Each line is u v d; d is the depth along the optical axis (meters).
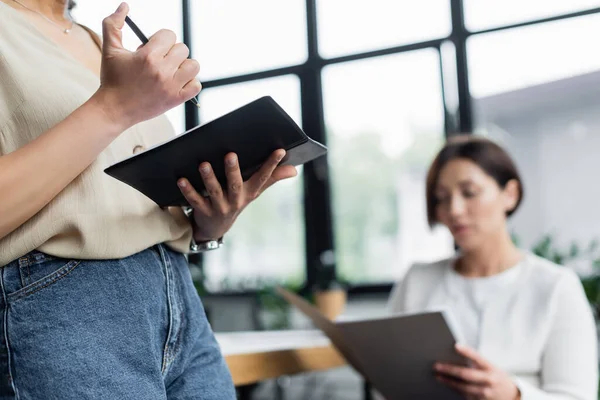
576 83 3.83
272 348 1.39
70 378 0.60
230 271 4.70
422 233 4.28
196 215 0.83
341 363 1.69
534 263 1.57
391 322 1.27
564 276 1.52
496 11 4.06
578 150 3.84
